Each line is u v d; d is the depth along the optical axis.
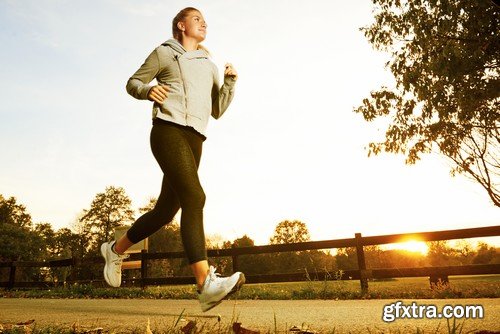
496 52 7.03
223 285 2.00
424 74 7.81
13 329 2.19
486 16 6.72
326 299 5.00
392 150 9.39
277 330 2.06
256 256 70.31
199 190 2.16
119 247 2.66
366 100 9.50
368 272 6.29
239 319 2.59
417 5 7.68
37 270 50.22
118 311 3.50
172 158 2.14
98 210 58.78
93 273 27.41
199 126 2.31
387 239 6.45
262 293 5.67
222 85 2.66
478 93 7.40
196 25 2.55
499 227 5.80
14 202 58.56
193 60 2.41
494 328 1.92
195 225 2.12
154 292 6.76
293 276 6.80
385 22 8.42
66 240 62.50
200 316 2.88
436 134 8.62
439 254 25.64
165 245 54.19
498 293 4.41
